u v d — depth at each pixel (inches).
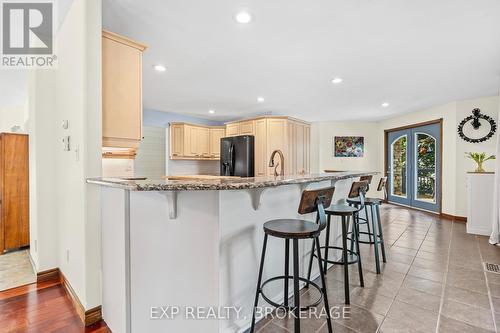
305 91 166.9
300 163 213.5
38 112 95.8
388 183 272.4
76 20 74.0
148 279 61.8
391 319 71.1
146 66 124.5
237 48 104.9
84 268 70.7
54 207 98.9
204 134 236.1
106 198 70.2
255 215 70.6
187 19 83.9
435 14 80.3
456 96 178.1
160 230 61.1
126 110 78.1
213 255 59.3
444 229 168.6
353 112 234.7
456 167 192.2
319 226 61.6
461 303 79.0
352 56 112.3
